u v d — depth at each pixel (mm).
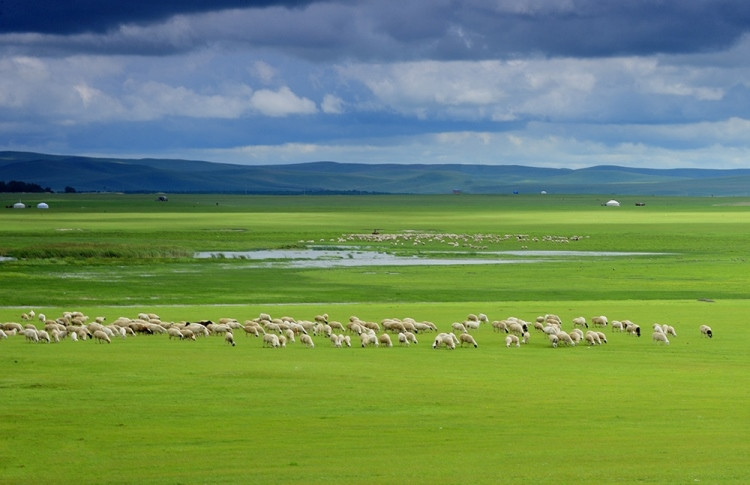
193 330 80125
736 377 57312
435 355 67500
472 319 90312
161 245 196000
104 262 169500
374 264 171000
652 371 59750
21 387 51875
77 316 87188
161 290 129375
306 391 51188
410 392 51125
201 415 45219
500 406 47656
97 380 54062
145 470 35344
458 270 159000
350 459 36969
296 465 36031
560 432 41875
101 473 34938
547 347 73500
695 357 67312
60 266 161375
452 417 45000
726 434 41469
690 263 172000
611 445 39344
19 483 33594
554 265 168625
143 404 47562
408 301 119938
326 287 134000
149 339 77562
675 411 46625
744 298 123000
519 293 127938
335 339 74438
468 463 36250
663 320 93875
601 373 58656
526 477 34031
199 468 35625
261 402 48219
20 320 93562
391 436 41062
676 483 33125
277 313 100625
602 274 152500
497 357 66562
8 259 172625
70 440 40188
